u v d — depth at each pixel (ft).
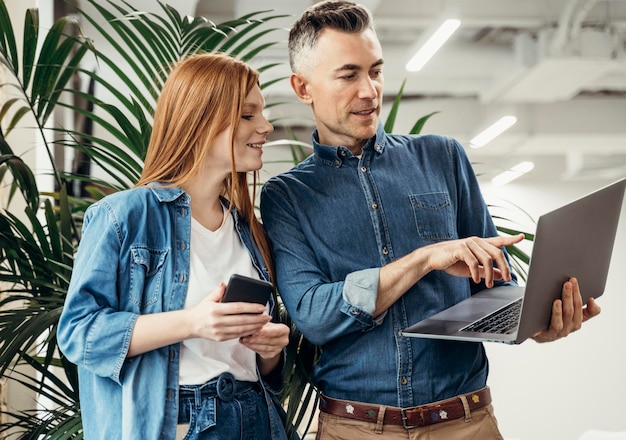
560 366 30.83
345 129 5.89
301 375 6.33
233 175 5.30
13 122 6.95
